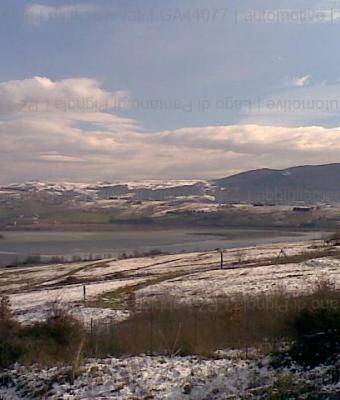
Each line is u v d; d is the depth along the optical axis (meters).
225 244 103.19
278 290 30.56
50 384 15.98
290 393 12.89
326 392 12.53
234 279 41.75
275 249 67.56
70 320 21.23
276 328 18.59
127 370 16.34
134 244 113.88
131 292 41.59
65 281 59.03
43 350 18.69
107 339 19.67
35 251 106.12
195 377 15.43
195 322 20.61
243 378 15.03
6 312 22.62
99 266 71.12
